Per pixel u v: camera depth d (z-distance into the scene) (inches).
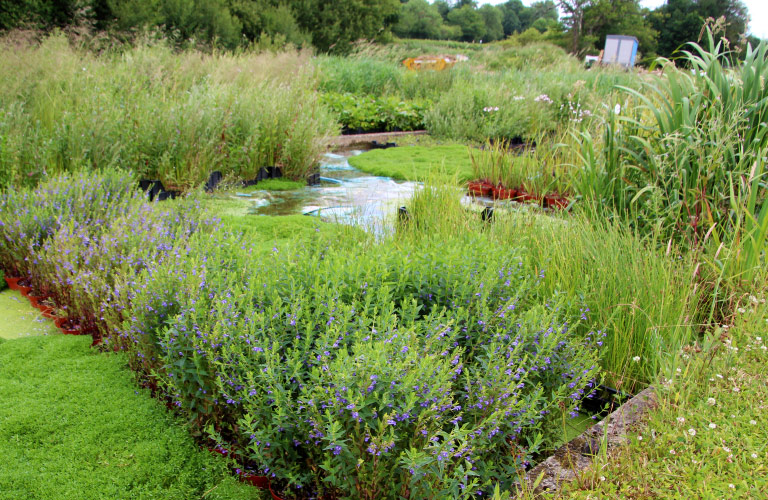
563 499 85.7
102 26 667.4
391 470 82.6
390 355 88.8
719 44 193.5
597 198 207.6
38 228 171.6
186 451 101.0
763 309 132.0
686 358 119.5
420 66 705.0
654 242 158.6
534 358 104.3
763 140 183.0
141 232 156.7
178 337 104.0
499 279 122.0
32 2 594.6
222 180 289.4
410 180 326.3
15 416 106.4
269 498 94.7
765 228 149.4
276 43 823.1
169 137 277.9
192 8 783.7
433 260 122.7
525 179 283.0
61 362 127.3
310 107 359.3
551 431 106.3
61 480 92.5
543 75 634.8
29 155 232.5
